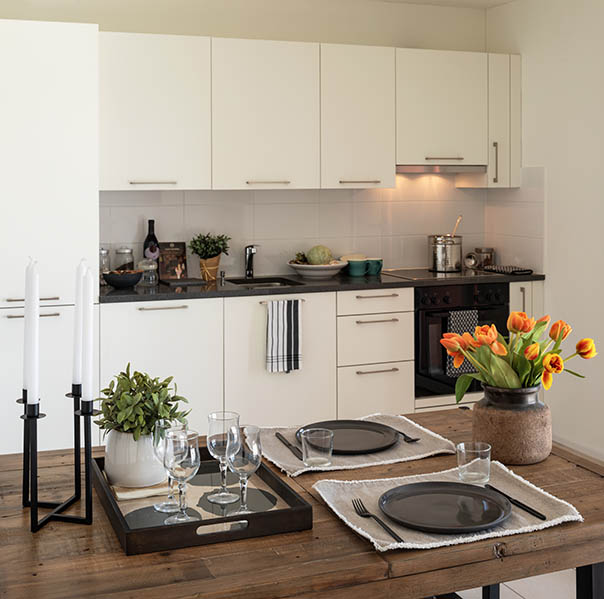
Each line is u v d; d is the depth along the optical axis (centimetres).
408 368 470
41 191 392
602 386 454
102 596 145
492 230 543
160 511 180
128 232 468
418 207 532
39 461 221
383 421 255
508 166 506
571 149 466
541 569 171
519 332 212
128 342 412
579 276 466
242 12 479
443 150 489
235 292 428
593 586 181
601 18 439
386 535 168
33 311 170
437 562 161
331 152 464
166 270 468
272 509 181
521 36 501
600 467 215
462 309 477
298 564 157
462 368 483
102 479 189
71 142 395
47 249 395
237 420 185
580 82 456
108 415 194
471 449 196
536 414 216
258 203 495
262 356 439
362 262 491
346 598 155
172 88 428
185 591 147
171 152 432
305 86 454
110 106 419
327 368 452
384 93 471
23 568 156
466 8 527
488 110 498
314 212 508
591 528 175
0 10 435
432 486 193
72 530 174
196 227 482
